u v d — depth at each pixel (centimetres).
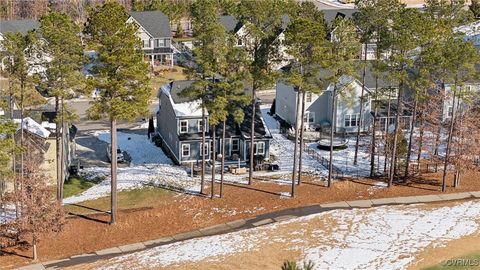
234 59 5150
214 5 5406
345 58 5478
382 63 5559
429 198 5666
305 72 5406
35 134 5559
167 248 4672
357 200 5616
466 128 5753
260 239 4781
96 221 5112
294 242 4700
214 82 5256
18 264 4428
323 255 4450
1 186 5172
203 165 5644
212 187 5562
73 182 5909
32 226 4359
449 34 5731
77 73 4878
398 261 4344
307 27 5094
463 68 5650
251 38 5700
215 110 5184
